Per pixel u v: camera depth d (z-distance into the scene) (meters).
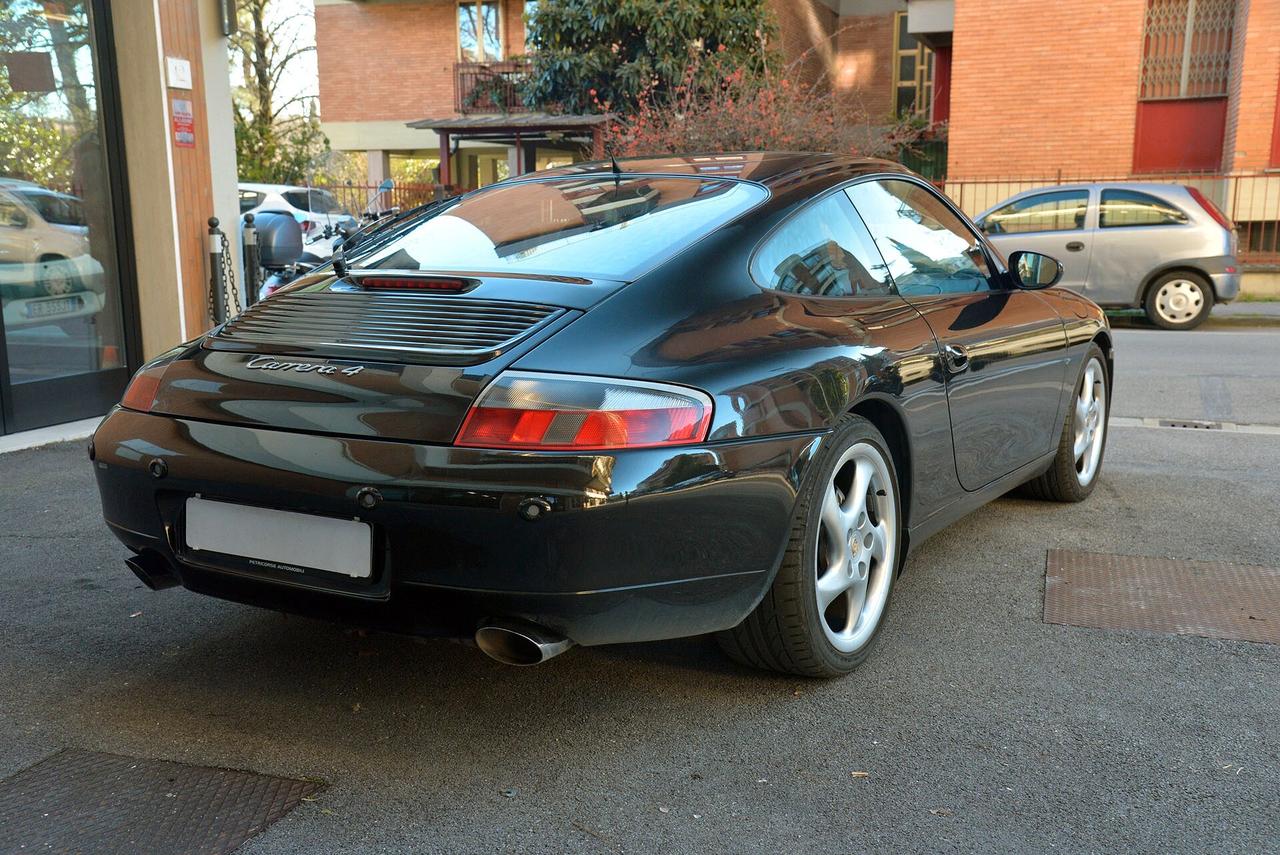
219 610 3.40
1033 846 2.13
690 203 2.95
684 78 17.17
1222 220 11.84
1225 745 2.54
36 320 6.23
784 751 2.52
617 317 2.45
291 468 2.34
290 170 26.73
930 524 3.31
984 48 17.83
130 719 2.67
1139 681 2.89
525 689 2.85
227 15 7.39
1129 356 9.56
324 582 2.37
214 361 2.62
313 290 2.88
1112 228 12.04
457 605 2.27
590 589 2.22
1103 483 5.03
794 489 2.53
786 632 2.71
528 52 22.64
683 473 2.28
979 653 3.08
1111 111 17.31
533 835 2.18
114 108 6.75
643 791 2.35
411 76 25.53
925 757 2.49
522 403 2.23
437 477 2.21
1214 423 6.56
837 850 2.12
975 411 3.45
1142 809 2.27
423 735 2.60
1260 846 2.13
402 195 20.16
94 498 4.75
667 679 2.91
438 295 2.65
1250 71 15.41
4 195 5.97
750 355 2.52
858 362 2.78
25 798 2.30
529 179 3.44
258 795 2.33
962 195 18.08
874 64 26.02
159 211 6.89
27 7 6.13
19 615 3.34
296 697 2.80
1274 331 11.79
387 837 2.17
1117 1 17.05
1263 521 4.38
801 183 3.11
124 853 2.11
